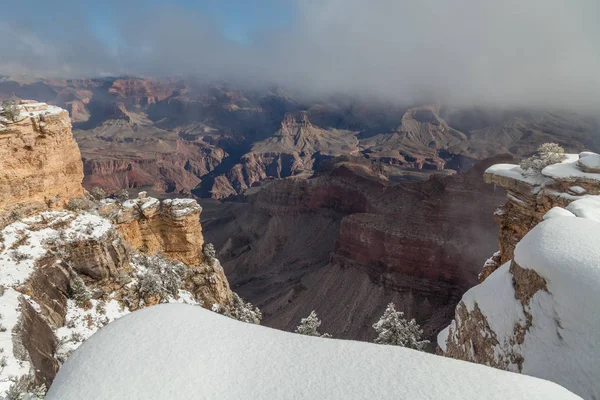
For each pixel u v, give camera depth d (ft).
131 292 122.72
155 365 39.11
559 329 54.19
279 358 40.70
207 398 35.60
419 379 36.42
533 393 34.55
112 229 126.52
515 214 114.62
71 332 97.91
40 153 120.47
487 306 72.64
